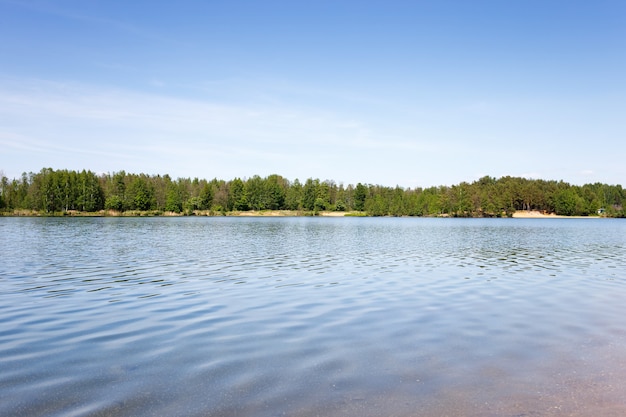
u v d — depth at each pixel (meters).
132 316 15.10
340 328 13.62
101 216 155.38
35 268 27.08
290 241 50.59
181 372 9.91
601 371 10.15
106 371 9.97
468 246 45.12
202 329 13.45
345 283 22.06
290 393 8.84
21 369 10.09
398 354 11.20
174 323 14.17
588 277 24.38
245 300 17.81
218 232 67.75
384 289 20.39
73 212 154.50
